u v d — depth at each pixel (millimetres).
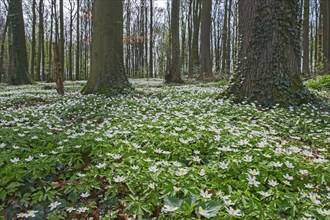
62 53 28344
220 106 6750
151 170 2996
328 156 3939
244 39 7773
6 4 31547
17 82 22188
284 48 7402
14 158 3482
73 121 6352
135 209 2615
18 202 2924
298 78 7469
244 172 3014
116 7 11133
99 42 11039
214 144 3766
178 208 2389
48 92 13766
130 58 49375
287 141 4625
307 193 2732
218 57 40188
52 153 3709
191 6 32375
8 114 6766
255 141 3898
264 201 2672
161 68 45781
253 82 7492
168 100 8523
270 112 6352
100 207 2852
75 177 3201
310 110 6453
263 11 7441
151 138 4004
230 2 31891
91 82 11156
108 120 5805
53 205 2795
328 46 18047
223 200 2506
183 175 2891
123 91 10820
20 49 22297
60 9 28016
